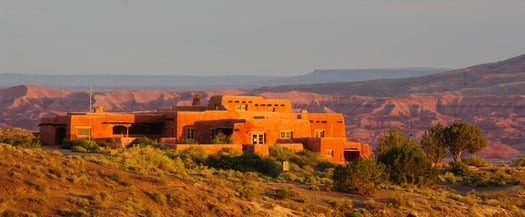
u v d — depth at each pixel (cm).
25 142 17750
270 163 15788
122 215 9400
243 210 10844
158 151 16912
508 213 13962
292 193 12444
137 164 12500
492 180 17238
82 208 9406
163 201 10244
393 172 15675
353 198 13012
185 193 10700
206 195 10912
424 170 15888
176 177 11806
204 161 16488
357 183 13362
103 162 11700
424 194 14388
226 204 10825
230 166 15988
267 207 11312
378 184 14400
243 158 16112
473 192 15725
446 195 14712
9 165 10019
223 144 19200
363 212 12019
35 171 10056
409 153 15938
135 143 19012
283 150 19362
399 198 12850
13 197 9225
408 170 15725
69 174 10469
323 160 19312
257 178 14112
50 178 10081
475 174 18888
